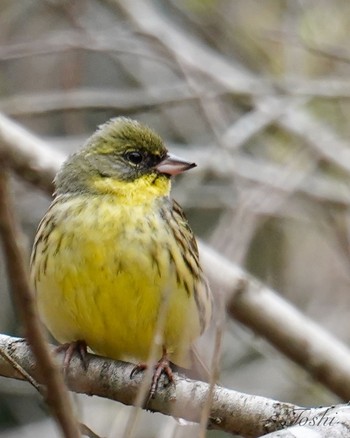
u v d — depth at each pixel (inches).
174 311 356.2
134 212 363.3
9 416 577.3
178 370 372.8
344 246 496.4
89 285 351.9
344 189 535.2
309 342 454.9
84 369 340.2
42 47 538.0
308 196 520.1
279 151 557.6
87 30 549.6
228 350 535.2
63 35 547.2
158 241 356.8
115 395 336.2
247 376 520.7
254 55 591.5
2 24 580.4
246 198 445.7
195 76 538.0
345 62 548.4
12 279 212.5
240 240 415.8
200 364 369.4
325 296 538.0
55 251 354.9
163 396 324.5
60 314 358.9
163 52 552.7
